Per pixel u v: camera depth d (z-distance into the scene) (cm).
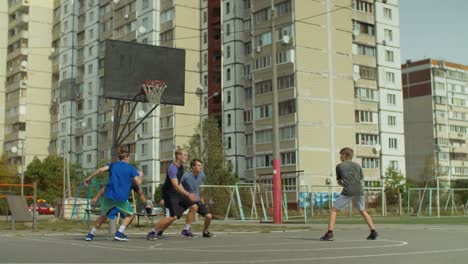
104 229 1788
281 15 6138
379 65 6669
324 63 6156
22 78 8650
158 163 7044
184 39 7162
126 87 2106
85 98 8150
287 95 5994
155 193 6328
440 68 9669
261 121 6300
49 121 8781
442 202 4147
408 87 9838
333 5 6300
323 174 5975
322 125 6050
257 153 6316
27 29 8794
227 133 6606
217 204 3306
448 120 9631
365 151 6406
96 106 7912
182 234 1432
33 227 1731
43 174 6994
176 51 2239
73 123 8319
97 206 2047
